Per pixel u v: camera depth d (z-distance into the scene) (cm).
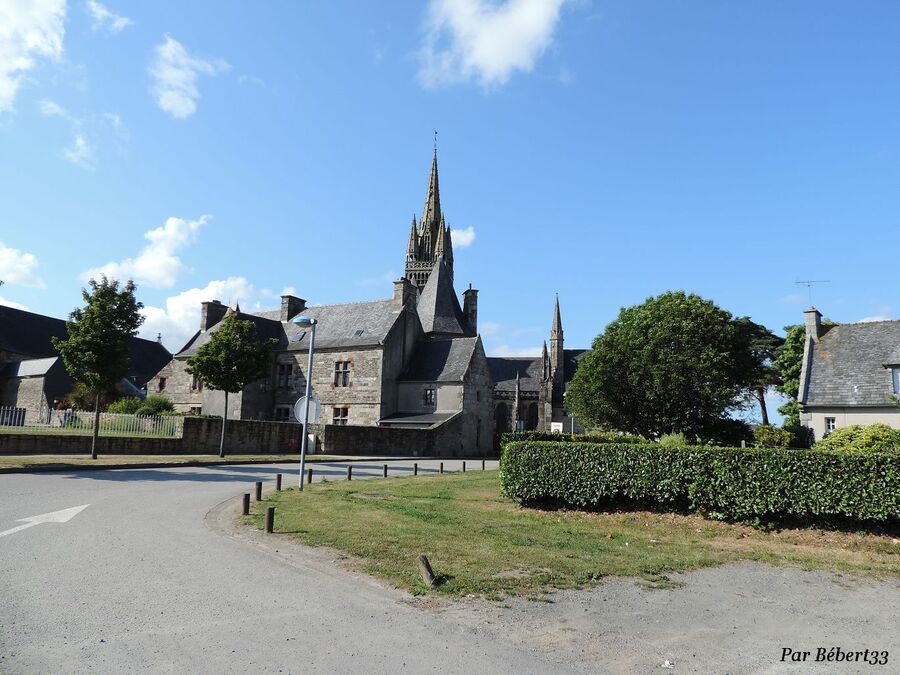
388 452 3822
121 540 939
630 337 3362
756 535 1109
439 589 717
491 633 589
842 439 1866
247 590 704
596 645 568
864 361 3166
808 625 638
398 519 1184
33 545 877
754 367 3541
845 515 1078
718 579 816
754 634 609
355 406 4438
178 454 2842
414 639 567
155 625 576
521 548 939
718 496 1187
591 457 1327
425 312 5466
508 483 1406
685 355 3186
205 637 551
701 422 3228
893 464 1045
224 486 1750
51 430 2930
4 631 542
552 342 7750
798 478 1112
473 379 4519
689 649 564
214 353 2788
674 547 1006
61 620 577
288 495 1557
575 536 1070
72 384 4647
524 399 7150
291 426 3469
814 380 3238
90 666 476
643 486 1266
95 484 1642
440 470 2544
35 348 5466
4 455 2211
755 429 3425
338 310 5059
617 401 3388
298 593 699
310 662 504
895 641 595
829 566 894
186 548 906
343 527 1084
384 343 4428
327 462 3044
